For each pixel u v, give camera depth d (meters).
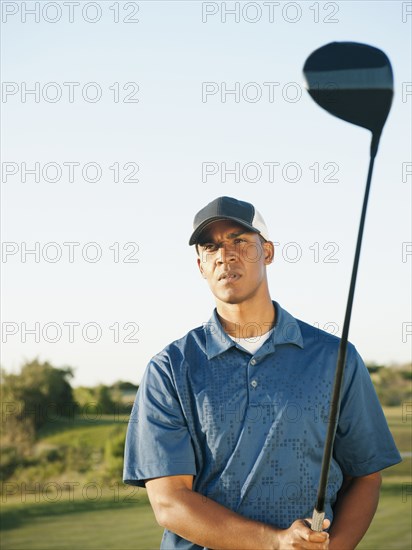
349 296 2.68
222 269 3.11
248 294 3.10
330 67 2.67
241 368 3.07
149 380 3.14
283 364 3.08
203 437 3.04
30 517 9.59
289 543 2.83
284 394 3.03
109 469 10.92
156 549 8.13
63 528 9.08
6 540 8.66
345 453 3.18
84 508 9.84
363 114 2.63
